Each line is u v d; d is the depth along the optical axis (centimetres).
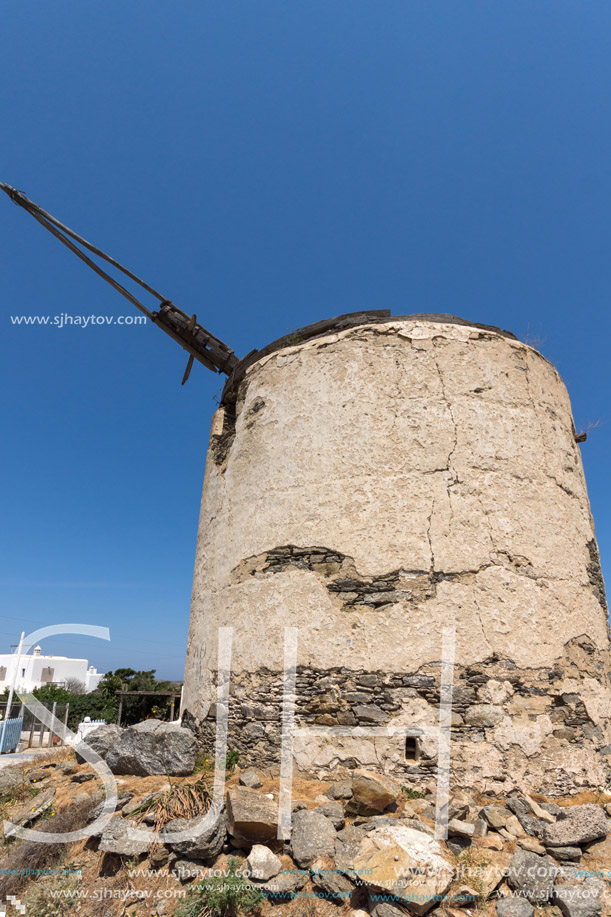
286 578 626
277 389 726
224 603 687
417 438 634
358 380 668
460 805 480
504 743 538
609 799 538
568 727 563
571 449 728
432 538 597
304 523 638
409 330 686
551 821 484
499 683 555
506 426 659
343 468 639
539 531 629
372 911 382
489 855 442
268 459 699
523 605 588
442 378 661
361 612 584
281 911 398
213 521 778
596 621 650
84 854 486
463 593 579
